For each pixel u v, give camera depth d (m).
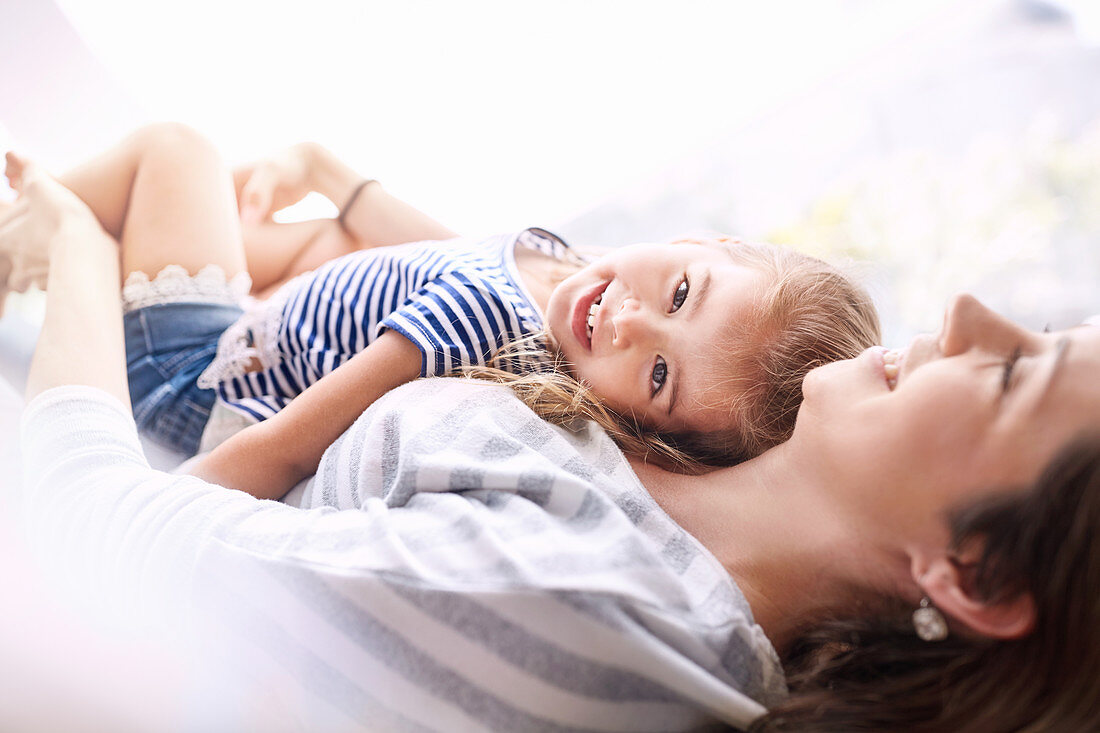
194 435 1.06
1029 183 1.69
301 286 1.17
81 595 0.69
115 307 0.99
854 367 0.77
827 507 0.74
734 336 0.94
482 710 0.62
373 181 1.38
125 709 0.68
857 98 1.66
